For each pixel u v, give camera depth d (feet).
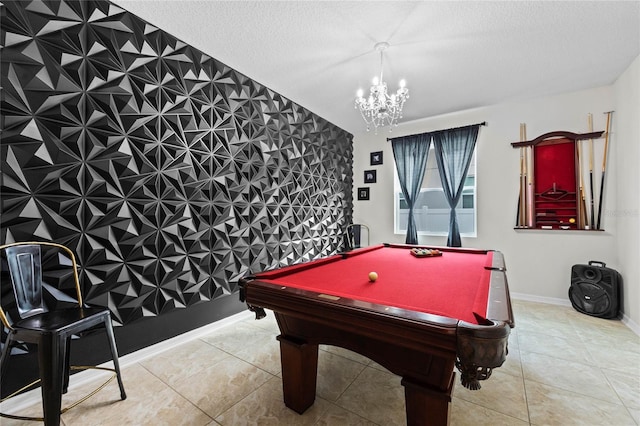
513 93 10.98
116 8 6.38
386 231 15.35
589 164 10.52
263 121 10.33
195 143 8.08
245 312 9.96
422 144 13.88
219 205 8.84
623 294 9.32
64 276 5.68
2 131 4.90
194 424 4.77
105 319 5.27
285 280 5.45
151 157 7.06
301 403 4.92
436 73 9.41
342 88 10.61
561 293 11.04
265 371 6.43
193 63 7.99
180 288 7.90
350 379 6.06
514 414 4.93
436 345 3.08
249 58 8.58
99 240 6.27
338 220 15.06
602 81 9.94
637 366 6.47
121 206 6.53
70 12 5.70
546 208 11.30
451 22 6.90
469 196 13.23
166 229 7.44
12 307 5.12
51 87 5.43
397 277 5.75
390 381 5.98
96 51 6.07
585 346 7.48
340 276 5.83
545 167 11.32
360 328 3.64
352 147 16.46
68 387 5.77
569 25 6.97
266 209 10.58
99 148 6.11
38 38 5.29
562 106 10.98
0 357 4.84
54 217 5.55
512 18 6.74
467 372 2.97
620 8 6.36
